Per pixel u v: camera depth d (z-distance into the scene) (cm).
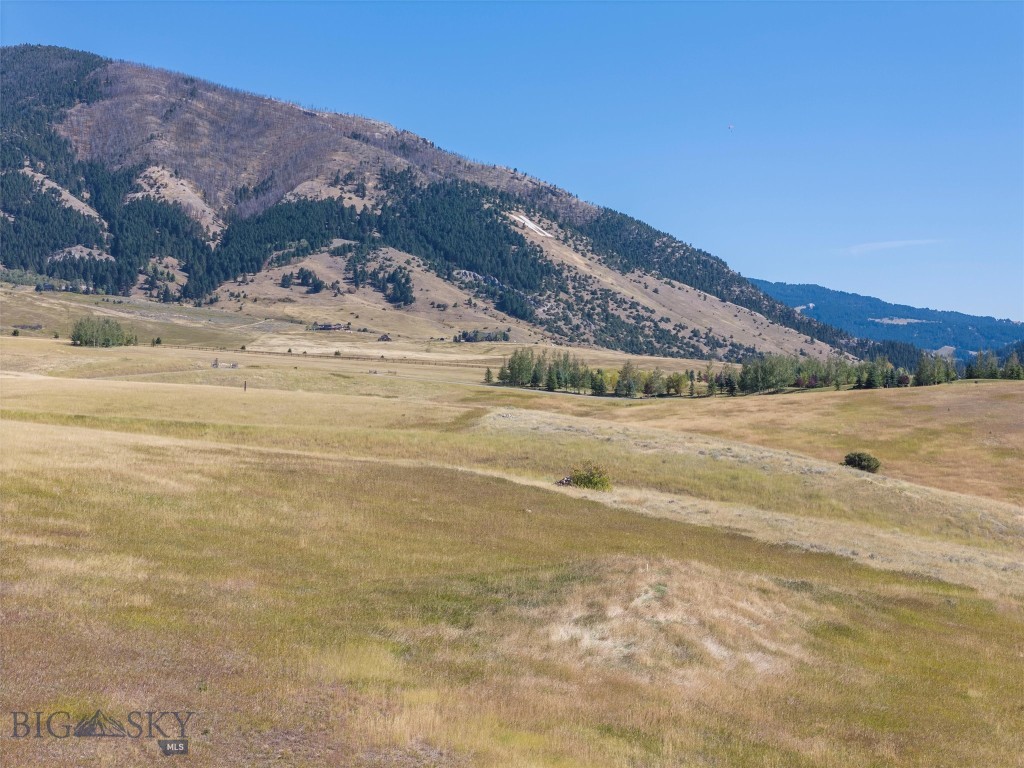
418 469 4606
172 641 1569
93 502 2786
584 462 5478
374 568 2466
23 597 1692
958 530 4569
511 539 3203
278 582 2158
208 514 2898
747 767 1397
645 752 1389
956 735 1691
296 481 3797
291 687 1427
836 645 2177
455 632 1886
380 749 1240
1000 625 2675
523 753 1304
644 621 1964
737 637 2014
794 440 8781
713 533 3784
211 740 1193
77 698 1259
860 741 1593
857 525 4381
